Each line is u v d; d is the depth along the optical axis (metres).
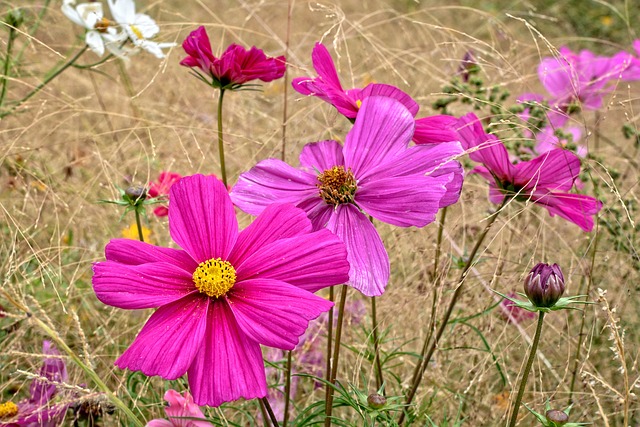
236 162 0.81
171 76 0.97
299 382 0.61
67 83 0.98
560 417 0.45
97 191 0.75
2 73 0.72
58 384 0.46
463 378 0.61
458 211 0.72
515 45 0.80
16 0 0.93
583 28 1.44
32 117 0.81
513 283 0.62
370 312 0.65
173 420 0.47
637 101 1.01
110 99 0.94
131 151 0.82
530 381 0.62
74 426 0.54
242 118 0.86
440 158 0.45
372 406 0.47
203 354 0.41
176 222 0.44
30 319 0.45
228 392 0.41
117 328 0.63
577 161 0.50
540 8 1.50
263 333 0.41
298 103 0.91
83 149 0.85
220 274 0.42
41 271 0.60
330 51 1.04
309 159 0.48
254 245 0.44
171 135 0.81
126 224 0.73
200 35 0.51
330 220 0.45
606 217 0.66
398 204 0.45
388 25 1.29
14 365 0.61
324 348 0.61
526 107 0.67
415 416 0.54
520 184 0.52
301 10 1.29
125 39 0.69
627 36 1.41
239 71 0.52
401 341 0.64
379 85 0.49
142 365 0.41
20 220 0.66
